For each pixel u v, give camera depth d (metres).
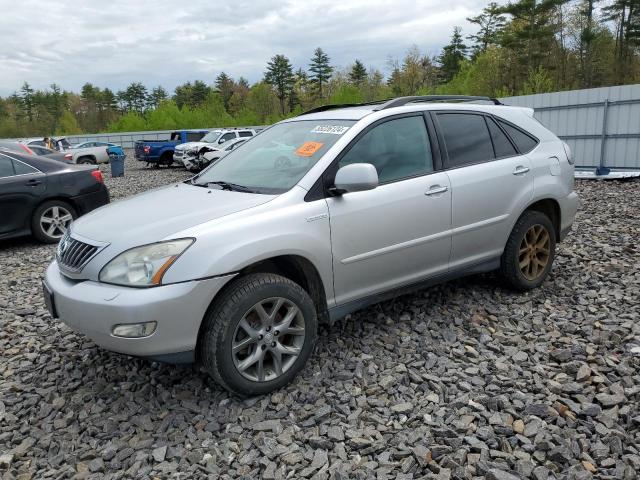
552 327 3.95
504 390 3.12
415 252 3.83
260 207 3.23
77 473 2.65
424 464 2.53
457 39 74.12
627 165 12.53
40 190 7.86
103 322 2.90
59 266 3.36
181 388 3.34
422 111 4.07
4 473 2.67
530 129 4.72
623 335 3.74
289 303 3.21
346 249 3.47
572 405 2.92
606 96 12.65
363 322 4.15
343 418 2.95
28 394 3.41
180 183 4.22
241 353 3.19
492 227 4.25
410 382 3.30
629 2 50.56
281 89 83.69
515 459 2.56
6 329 4.49
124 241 3.03
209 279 2.92
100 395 3.34
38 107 101.81
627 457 2.51
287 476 2.51
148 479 2.56
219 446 2.78
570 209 4.86
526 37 50.03
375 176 3.27
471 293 4.66
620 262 5.36
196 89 99.38
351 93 59.34
